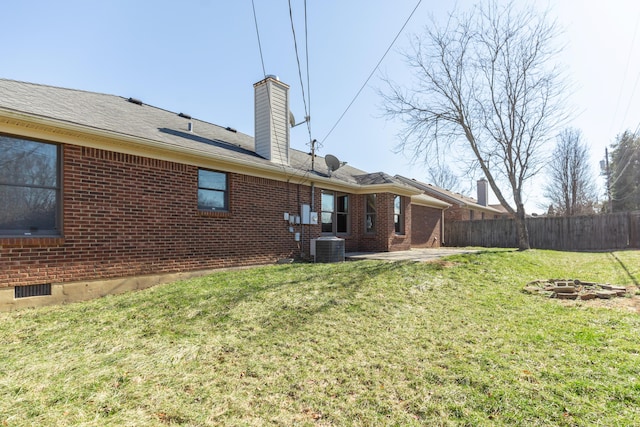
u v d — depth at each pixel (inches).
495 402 100.8
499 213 1184.2
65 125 216.8
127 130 259.0
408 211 563.5
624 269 322.3
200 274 301.3
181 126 377.4
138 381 119.0
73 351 145.4
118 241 249.9
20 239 206.8
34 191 218.1
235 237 334.0
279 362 133.8
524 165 493.7
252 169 350.6
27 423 93.7
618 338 143.1
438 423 93.6
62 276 222.4
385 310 192.9
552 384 108.3
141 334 164.6
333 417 98.3
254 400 107.9
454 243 766.5
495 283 257.1
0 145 206.4
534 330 158.6
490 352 135.4
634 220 563.2
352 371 125.2
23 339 160.1
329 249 362.3
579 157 1109.1
